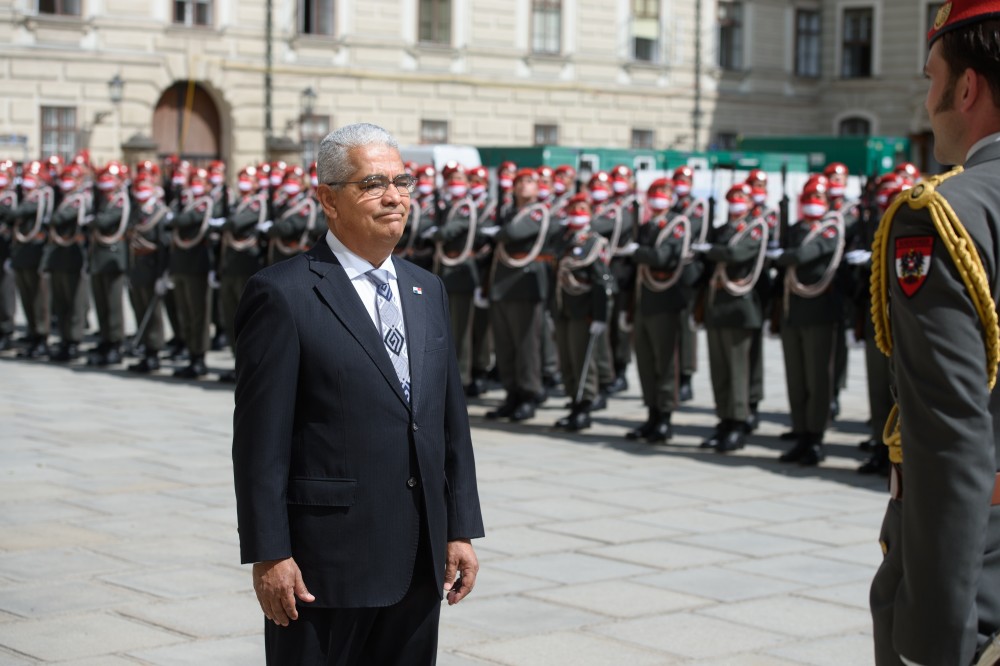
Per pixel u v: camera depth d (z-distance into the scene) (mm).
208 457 10844
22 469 10250
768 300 11727
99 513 8859
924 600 2889
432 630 4094
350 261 4141
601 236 13164
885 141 32312
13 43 29609
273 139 31016
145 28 31172
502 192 14141
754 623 6738
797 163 31422
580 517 9062
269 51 32281
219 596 7016
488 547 8180
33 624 6516
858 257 10953
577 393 12688
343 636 3994
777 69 42312
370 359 4012
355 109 34406
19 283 17250
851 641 6473
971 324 2900
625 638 6453
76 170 16766
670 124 40156
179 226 15359
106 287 16391
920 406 2912
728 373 11578
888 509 3330
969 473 2848
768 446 12086
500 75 36750
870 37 42406
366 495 3957
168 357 17516
